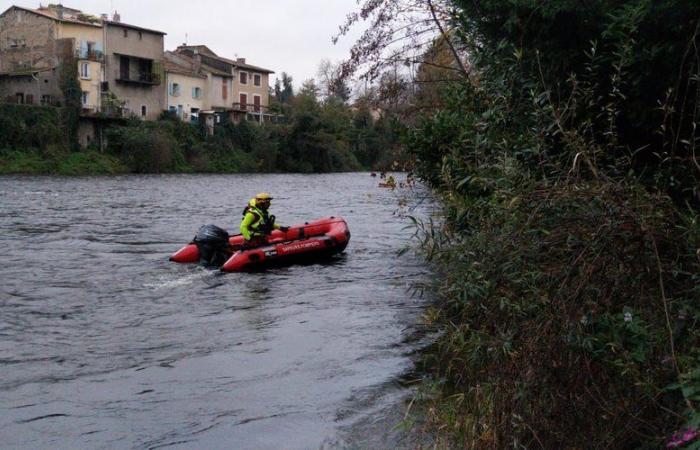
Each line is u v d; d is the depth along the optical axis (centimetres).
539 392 347
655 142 556
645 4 459
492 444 365
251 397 584
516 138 552
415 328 796
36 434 510
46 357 712
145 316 898
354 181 4788
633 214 345
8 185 3506
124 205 2598
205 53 7512
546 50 591
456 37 827
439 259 464
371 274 1203
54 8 5950
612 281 358
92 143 5272
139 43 6025
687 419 305
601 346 353
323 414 538
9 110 4728
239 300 993
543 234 380
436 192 668
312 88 7019
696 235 351
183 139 5834
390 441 468
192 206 2611
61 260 1355
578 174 382
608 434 336
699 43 455
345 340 757
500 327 394
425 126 809
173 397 587
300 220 2217
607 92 577
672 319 339
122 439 500
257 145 6225
